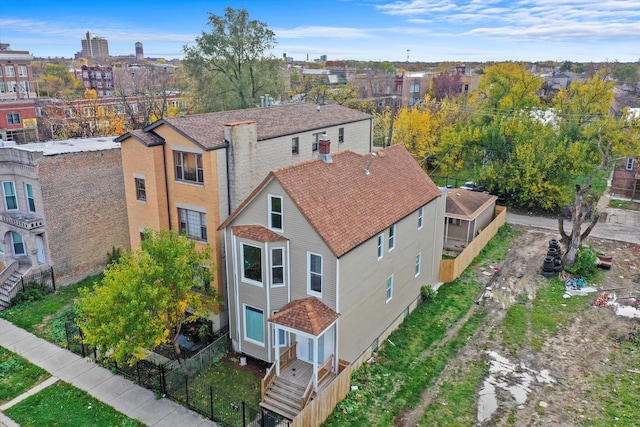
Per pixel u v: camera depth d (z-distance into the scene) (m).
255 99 56.12
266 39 54.88
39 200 27.56
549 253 31.05
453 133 48.97
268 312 20.61
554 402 18.66
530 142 42.94
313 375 18.22
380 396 19.11
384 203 22.59
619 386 19.47
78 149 29.55
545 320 24.81
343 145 33.00
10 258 29.97
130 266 18.97
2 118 65.69
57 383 19.92
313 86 77.25
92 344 17.81
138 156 24.48
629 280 29.23
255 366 21.39
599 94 54.38
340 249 18.34
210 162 22.39
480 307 26.42
